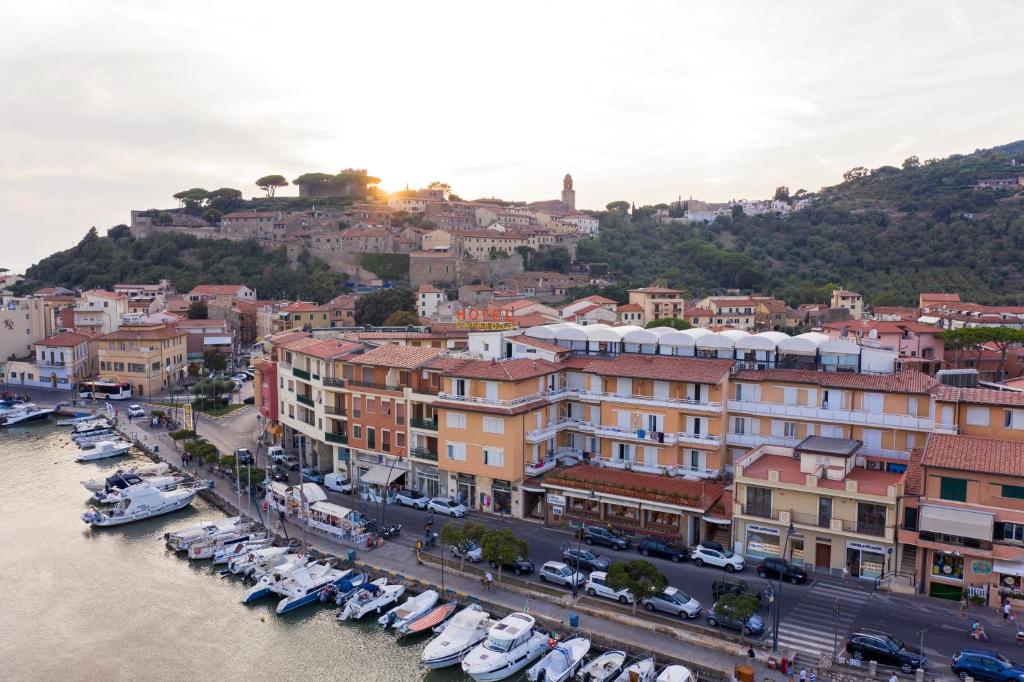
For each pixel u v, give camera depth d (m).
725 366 85.62
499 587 70.56
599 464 90.00
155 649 65.50
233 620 70.12
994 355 136.50
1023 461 62.88
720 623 60.66
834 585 67.88
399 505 93.19
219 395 160.75
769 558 70.88
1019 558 61.31
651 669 55.94
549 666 57.22
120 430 140.38
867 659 55.31
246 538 85.06
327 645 65.50
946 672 53.59
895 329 139.25
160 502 97.75
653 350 97.12
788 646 57.62
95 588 77.06
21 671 62.34
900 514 66.56
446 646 61.09
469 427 88.38
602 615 64.38
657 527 79.00
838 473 70.62
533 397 89.00
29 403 163.62
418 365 93.62
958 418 74.19
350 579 74.50
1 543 89.19
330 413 102.06
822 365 86.88
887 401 77.88
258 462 114.00
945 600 64.50
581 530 79.44
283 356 117.00
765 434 84.00
